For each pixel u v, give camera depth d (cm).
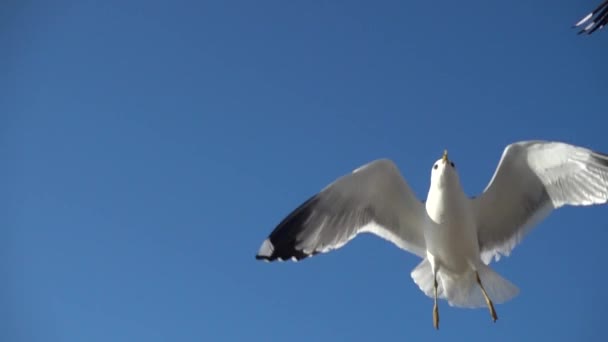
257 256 823
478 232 823
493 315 752
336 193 808
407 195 795
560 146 751
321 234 824
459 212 761
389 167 784
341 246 820
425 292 796
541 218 795
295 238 827
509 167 780
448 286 791
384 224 818
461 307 778
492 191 800
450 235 767
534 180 787
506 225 819
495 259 823
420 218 804
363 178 793
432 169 773
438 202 762
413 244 816
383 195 805
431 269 803
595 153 738
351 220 820
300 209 823
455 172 764
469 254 774
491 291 767
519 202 805
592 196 757
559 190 780
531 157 770
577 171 762
